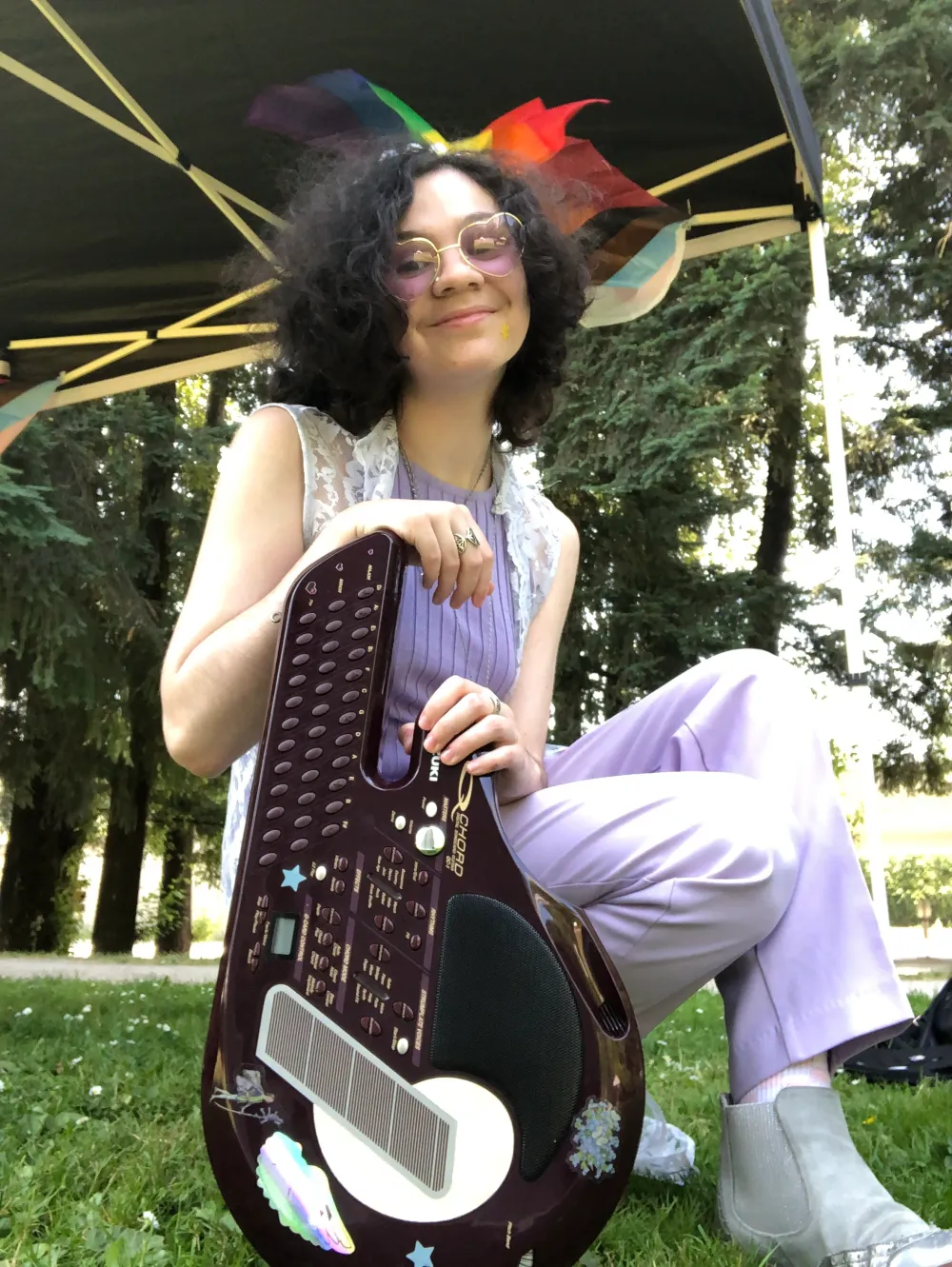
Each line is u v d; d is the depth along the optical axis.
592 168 1.88
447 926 0.85
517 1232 0.80
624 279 3.08
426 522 0.96
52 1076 2.13
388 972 0.83
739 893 1.07
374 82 2.81
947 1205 1.23
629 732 1.37
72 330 3.79
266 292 1.43
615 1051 0.85
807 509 9.46
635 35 2.64
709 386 7.35
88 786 9.51
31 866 10.41
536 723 1.39
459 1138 0.81
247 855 0.85
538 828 1.14
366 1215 0.80
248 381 10.21
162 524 9.00
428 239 1.24
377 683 0.88
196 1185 1.29
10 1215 1.16
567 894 1.12
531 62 2.75
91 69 2.65
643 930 1.09
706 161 3.07
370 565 0.91
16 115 2.79
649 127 2.96
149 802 10.57
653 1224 1.21
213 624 1.09
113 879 10.48
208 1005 3.84
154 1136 1.54
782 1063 1.06
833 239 8.51
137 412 8.34
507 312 1.29
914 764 9.14
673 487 7.77
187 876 12.76
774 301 7.11
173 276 3.49
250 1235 0.81
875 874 2.72
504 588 1.37
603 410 7.32
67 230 3.24
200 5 2.49
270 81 2.75
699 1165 1.51
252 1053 0.82
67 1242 1.08
